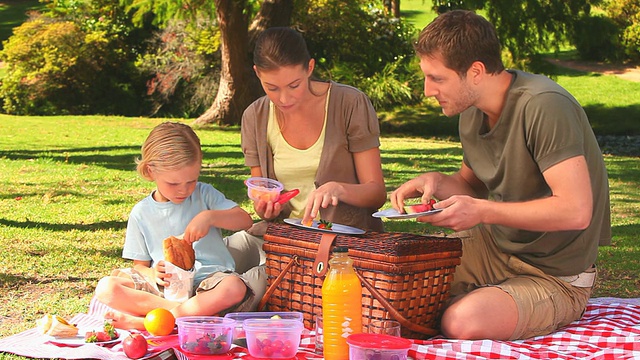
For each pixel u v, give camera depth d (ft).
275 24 67.05
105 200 30.81
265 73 13.08
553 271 12.91
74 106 80.12
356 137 14.20
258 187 13.69
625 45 104.01
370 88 77.20
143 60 80.53
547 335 12.84
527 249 12.94
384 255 11.73
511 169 12.54
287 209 14.65
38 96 78.69
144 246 14.06
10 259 19.84
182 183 13.57
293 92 13.24
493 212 11.84
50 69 77.66
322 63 79.20
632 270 20.49
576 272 12.94
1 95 78.79
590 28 72.18
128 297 13.03
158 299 13.17
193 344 11.44
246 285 13.23
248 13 66.74
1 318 14.73
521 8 69.36
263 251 14.62
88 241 22.72
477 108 12.99
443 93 12.29
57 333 12.30
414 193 13.66
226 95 68.13
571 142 11.82
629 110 80.02
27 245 21.77
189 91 79.66
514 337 12.43
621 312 14.25
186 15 69.77
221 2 65.51
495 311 12.19
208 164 43.32
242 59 67.36
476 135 13.14
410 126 71.41
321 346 11.52
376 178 14.35
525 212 11.77
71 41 78.95
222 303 12.92
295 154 14.38
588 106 82.64
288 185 14.55
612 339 12.22
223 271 13.65
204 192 14.26
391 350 10.11
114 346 11.94
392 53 82.28
